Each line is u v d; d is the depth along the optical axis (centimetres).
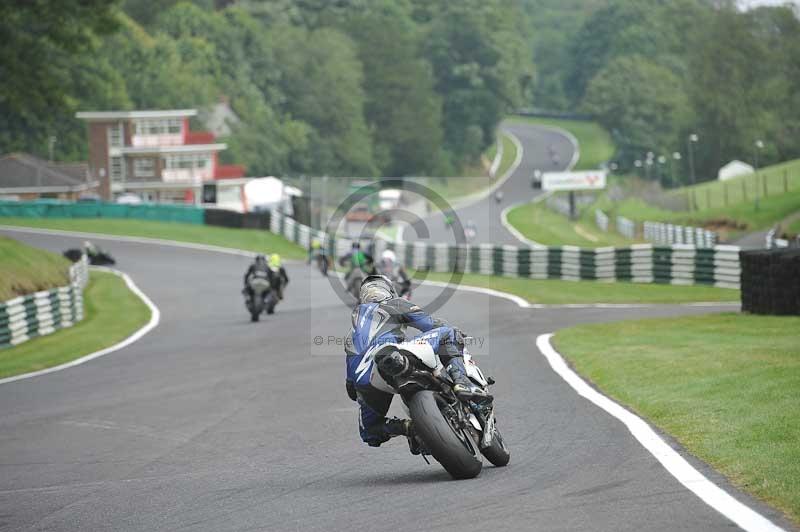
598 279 11056
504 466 2398
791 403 2791
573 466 2325
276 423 3328
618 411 3069
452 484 2209
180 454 2888
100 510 2203
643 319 6138
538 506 1944
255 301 7800
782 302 5703
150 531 1986
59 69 15962
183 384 4506
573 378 3919
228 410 3681
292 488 2311
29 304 7219
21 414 3900
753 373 3369
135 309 9638
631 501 1942
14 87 14212
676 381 3488
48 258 11338
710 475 2128
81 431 3397
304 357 5284
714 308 7381
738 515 1798
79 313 8812
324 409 3559
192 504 2203
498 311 7662
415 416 2223
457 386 2256
